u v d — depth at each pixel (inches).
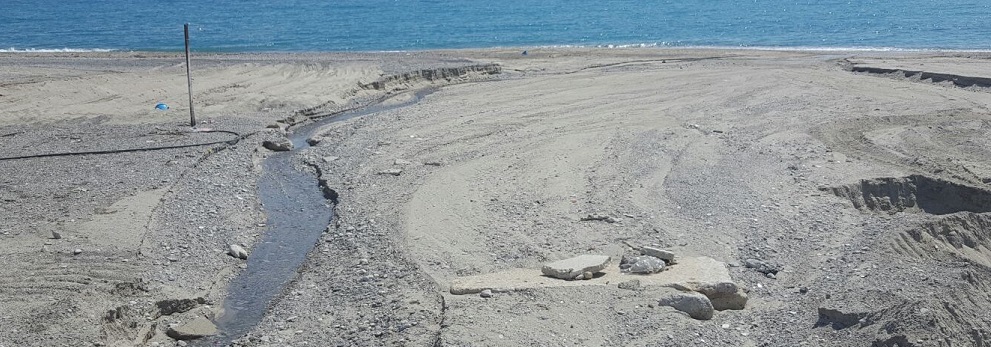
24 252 637.3
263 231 724.0
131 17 2802.7
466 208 746.8
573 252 637.9
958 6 2573.8
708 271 569.3
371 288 584.7
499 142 982.4
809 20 2327.8
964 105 1110.4
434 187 810.8
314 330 533.6
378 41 2094.0
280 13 2829.7
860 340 484.7
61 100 1195.9
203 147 954.1
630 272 577.6
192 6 3166.8
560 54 1669.5
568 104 1187.3
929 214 745.6
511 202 762.8
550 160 900.6
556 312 514.6
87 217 715.4
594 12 2650.1
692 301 520.4
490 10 2783.0
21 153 932.6
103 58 1625.2
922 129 985.5
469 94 1278.3
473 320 504.7
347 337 517.3
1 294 565.3
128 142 978.7
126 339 527.5
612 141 971.9
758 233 674.2
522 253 639.1
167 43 2114.9
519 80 1390.3
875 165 845.8
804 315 530.3
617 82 1343.5
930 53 1608.0
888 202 776.3
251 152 953.5
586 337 487.5
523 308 520.7
